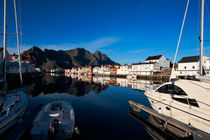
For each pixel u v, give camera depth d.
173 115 7.77
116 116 9.66
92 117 9.42
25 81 34.66
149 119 9.06
